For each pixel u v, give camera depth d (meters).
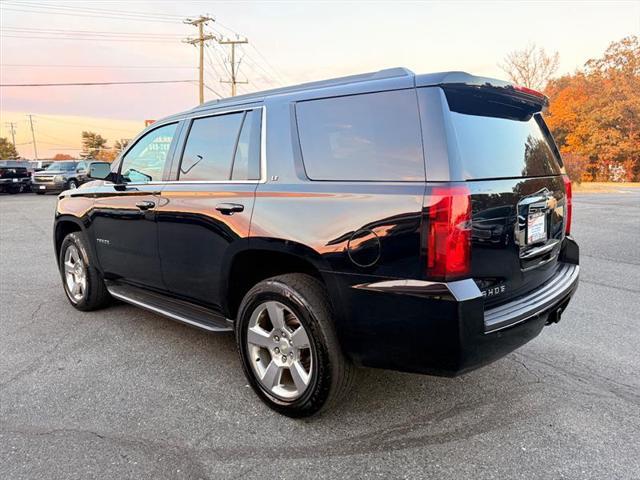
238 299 3.14
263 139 2.93
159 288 3.75
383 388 3.10
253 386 2.94
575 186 27.70
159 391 3.09
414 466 2.31
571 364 3.43
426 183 2.20
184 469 2.30
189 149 3.48
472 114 2.49
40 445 2.49
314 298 2.57
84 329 4.23
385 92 2.44
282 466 2.32
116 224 4.02
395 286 2.24
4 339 3.99
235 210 2.92
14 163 25.38
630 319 4.37
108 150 83.75
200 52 33.00
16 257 7.53
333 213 2.46
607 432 2.58
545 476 2.23
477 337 2.18
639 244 8.27
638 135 36.56
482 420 2.72
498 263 2.39
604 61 38.91
